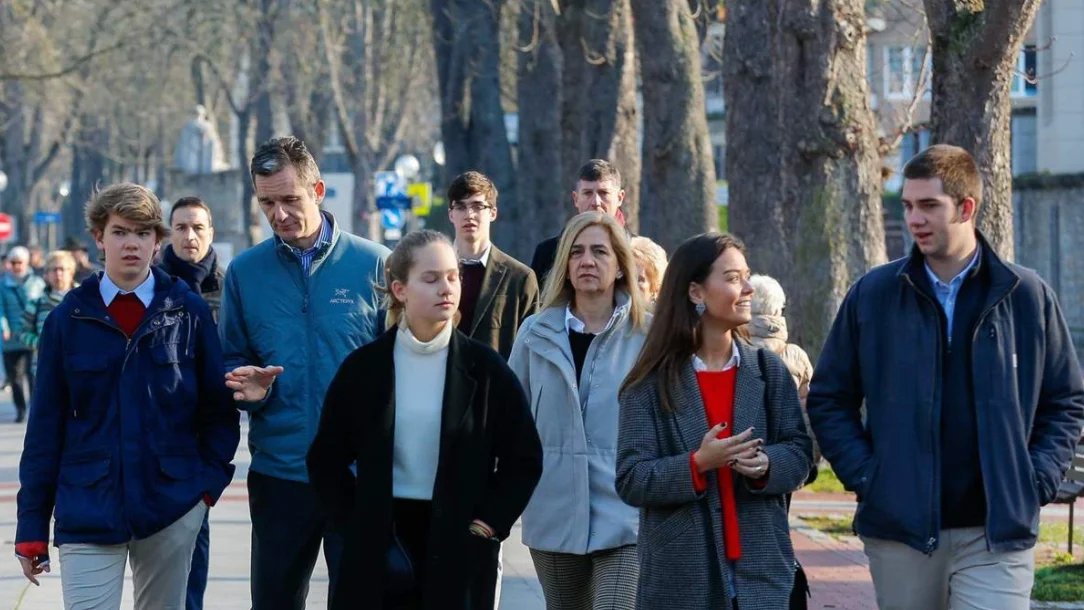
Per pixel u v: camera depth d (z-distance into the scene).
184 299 8.43
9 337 26.75
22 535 8.14
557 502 8.86
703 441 7.14
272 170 8.91
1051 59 45.97
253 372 8.48
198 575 10.62
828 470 19.42
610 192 12.32
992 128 15.82
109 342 8.22
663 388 7.45
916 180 7.56
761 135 18.52
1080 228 44.12
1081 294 44.12
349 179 59.31
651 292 10.30
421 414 7.46
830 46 17.86
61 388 8.23
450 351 7.50
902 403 7.59
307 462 7.55
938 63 16.03
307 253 9.14
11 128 77.00
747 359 7.53
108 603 8.15
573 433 8.87
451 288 7.43
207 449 8.56
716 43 32.06
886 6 25.50
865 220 18.14
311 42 59.69
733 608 7.30
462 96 42.59
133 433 8.19
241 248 76.25
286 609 8.89
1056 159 46.56
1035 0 15.33
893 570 7.70
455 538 7.35
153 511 8.18
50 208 114.75
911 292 7.64
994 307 7.51
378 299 9.14
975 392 7.50
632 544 8.80
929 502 7.46
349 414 7.48
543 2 31.16
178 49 66.94
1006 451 7.45
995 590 7.48
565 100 31.05
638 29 25.25
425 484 7.47
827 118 17.91
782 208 18.36
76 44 63.91
